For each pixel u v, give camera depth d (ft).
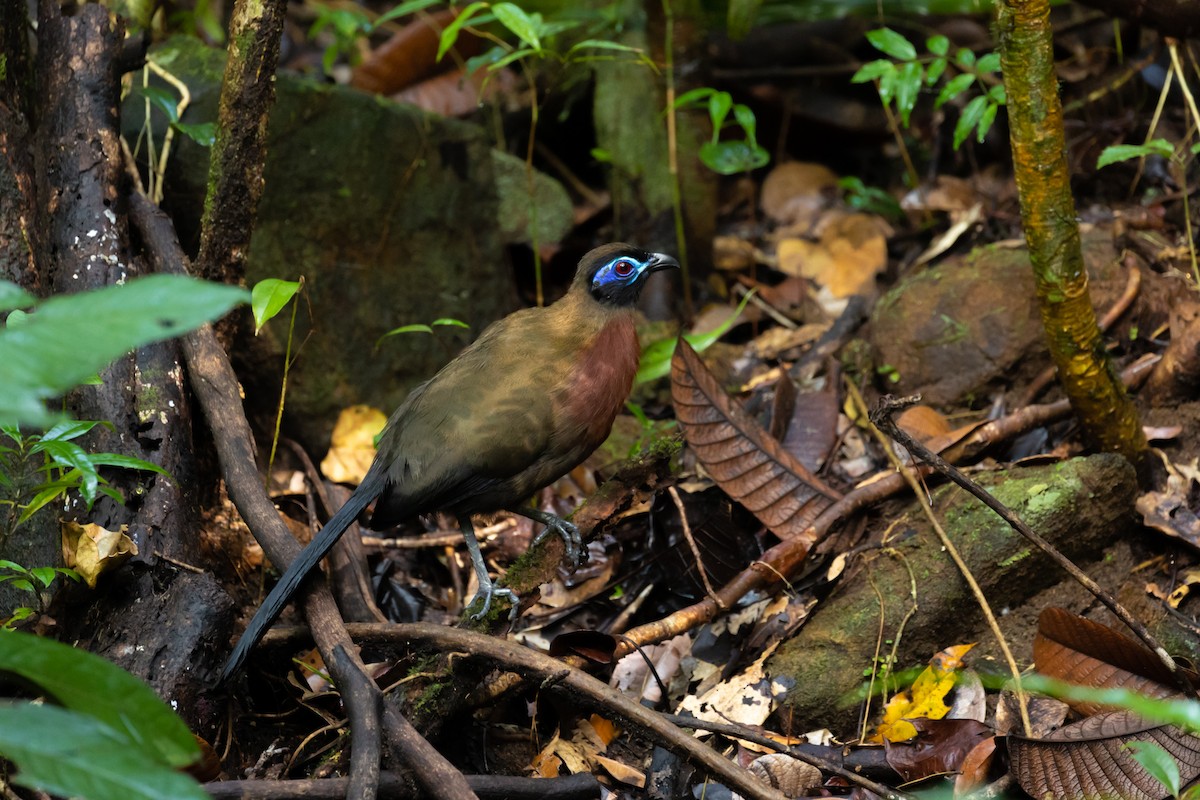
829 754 22.86
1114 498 26.35
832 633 25.40
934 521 24.86
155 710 11.76
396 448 24.12
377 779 17.97
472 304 36.99
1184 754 20.70
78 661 11.75
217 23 43.04
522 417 23.94
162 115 31.55
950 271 34.76
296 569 21.67
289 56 51.49
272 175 32.81
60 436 19.71
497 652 20.81
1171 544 26.86
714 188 40.06
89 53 27.76
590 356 25.03
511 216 40.83
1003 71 23.66
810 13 42.45
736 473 27.53
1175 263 33.91
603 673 25.20
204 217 26.73
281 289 21.59
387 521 24.30
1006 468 27.71
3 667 11.55
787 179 44.24
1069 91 40.40
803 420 31.65
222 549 26.61
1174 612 25.77
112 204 26.89
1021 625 25.96
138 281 9.66
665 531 28.40
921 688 24.27
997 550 25.61
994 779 21.77
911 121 44.60
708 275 40.57
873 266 39.29
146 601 21.85
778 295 39.27
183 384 25.44
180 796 10.19
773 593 26.58
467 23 33.96
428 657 22.29
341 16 41.04
